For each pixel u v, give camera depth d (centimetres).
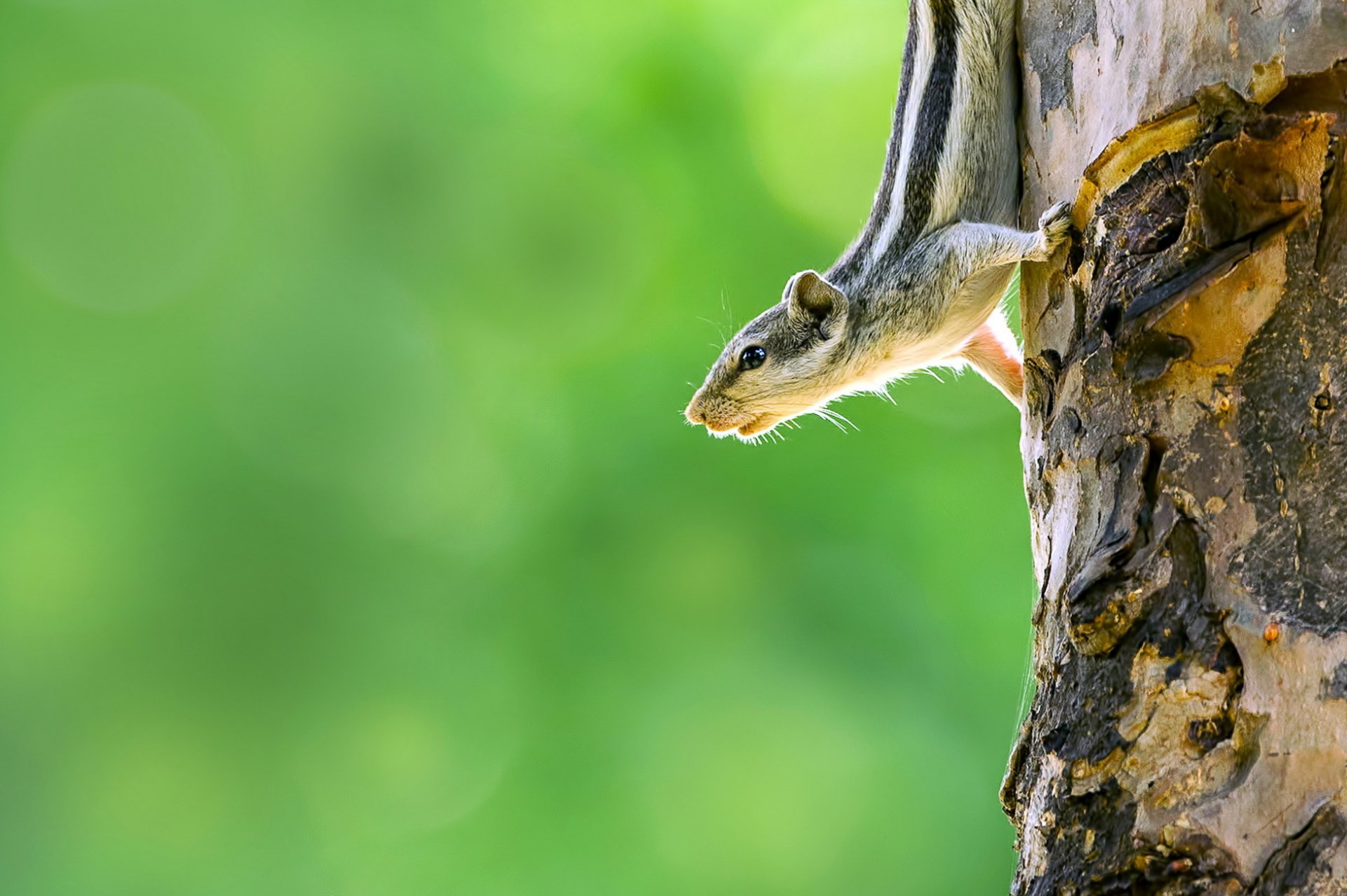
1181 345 512
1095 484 536
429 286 1595
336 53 1645
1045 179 617
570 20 1634
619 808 1377
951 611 1379
